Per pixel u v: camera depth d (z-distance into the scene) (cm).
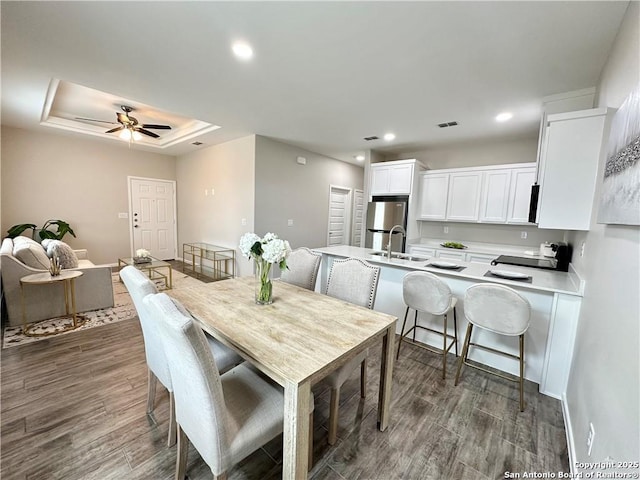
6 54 229
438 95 287
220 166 544
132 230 605
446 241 515
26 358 238
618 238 131
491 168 434
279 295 203
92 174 542
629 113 119
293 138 474
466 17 174
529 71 234
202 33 198
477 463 149
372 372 235
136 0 167
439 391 210
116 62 239
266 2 166
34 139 472
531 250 434
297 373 108
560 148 213
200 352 94
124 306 359
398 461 149
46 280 273
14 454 146
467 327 240
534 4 160
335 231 662
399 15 174
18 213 462
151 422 171
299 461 109
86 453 148
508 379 223
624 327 107
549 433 171
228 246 540
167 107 339
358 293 213
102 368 226
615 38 184
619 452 96
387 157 588
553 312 206
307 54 221
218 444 102
